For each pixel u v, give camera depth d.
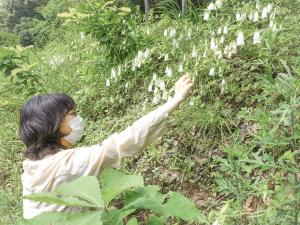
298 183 1.88
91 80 5.62
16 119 5.84
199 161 3.48
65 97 2.18
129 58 5.42
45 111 2.10
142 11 8.78
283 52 3.70
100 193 1.18
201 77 4.04
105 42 5.43
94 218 1.10
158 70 4.90
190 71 4.14
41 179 1.99
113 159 2.06
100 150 2.04
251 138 3.26
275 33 3.82
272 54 3.85
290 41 3.91
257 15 4.29
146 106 4.33
